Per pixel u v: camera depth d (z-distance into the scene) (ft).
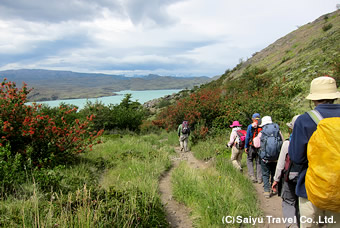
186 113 43.96
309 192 6.24
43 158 19.30
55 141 20.94
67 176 16.94
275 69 85.87
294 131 7.37
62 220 9.31
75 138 21.86
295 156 7.23
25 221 9.39
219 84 135.64
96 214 10.00
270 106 38.70
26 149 18.45
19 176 14.37
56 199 12.18
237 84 77.51
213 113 41.55
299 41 107.34
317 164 5.96
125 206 11.46
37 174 14.76
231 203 13.19
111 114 54.29
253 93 54.80
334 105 7.23
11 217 9.80
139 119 59.77
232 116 38.04
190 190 15.88
